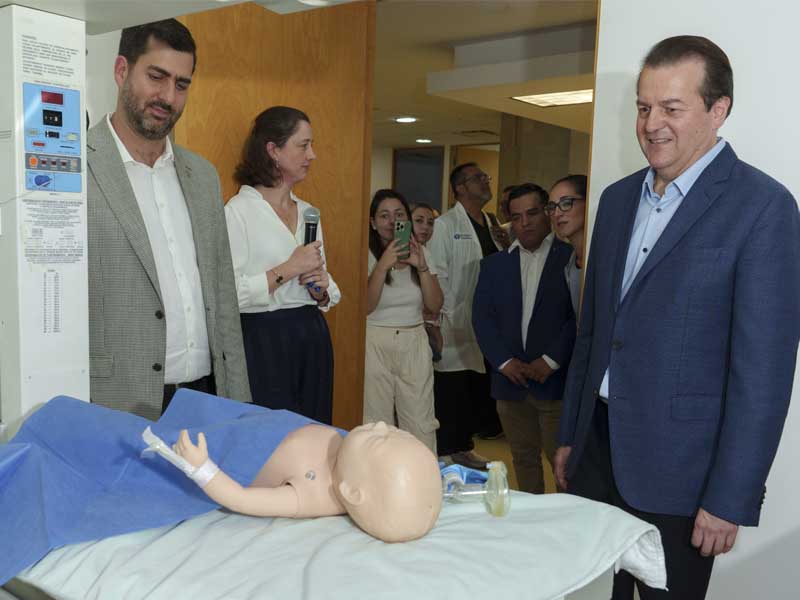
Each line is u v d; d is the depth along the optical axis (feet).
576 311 10.19
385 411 11.79
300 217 9.00
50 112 4.89
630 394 5.32
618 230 5.72
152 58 5.98
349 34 10.66
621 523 3.96
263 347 8.34
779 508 6.24
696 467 5.12
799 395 6.09
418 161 34.78
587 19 15.52
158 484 4.22
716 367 5.05
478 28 16.46
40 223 4.92
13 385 5.00
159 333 6.12
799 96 6.04
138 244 5.97
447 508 4.16
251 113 9.29
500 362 10.59
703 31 6.49
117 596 3.31
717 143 5.24
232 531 3.83
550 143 23.04
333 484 3.96
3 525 3.87
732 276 4.93
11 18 4.64
